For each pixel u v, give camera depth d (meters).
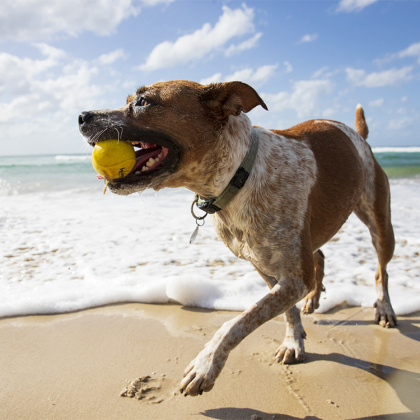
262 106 0.70
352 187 0.90
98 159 0.67
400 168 4.60
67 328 0.92
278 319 0.98
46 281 1.16
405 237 1.56
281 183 0.77
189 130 0.71
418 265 1.29
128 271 1.24
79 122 0.70
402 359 0.81
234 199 0.75
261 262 0.76
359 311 1.03
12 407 0.65
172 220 1.88
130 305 1.05
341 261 1.33
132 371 0.76
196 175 0.74
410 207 2.10
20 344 0.85
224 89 0.69
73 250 1.44
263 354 0.83
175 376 0.74
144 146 0.75
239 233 0.78
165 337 0.89
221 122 0.72
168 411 0.65
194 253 1.42
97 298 1.05
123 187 0.70
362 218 1.04
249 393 0.70
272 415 0.64
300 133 0.89
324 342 0.88
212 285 1.10
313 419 0.63
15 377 0.74
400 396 0.69
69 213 2.03
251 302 1.04
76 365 0.78
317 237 0.85
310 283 0.74
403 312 1.02
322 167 0.85
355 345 0.87
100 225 1.79
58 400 0.67
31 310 1.00
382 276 1.00
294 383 0.73
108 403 0.67
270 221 0.75
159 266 1.29
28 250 1.44
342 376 0.75
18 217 1.93
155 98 0.70
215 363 0.63
